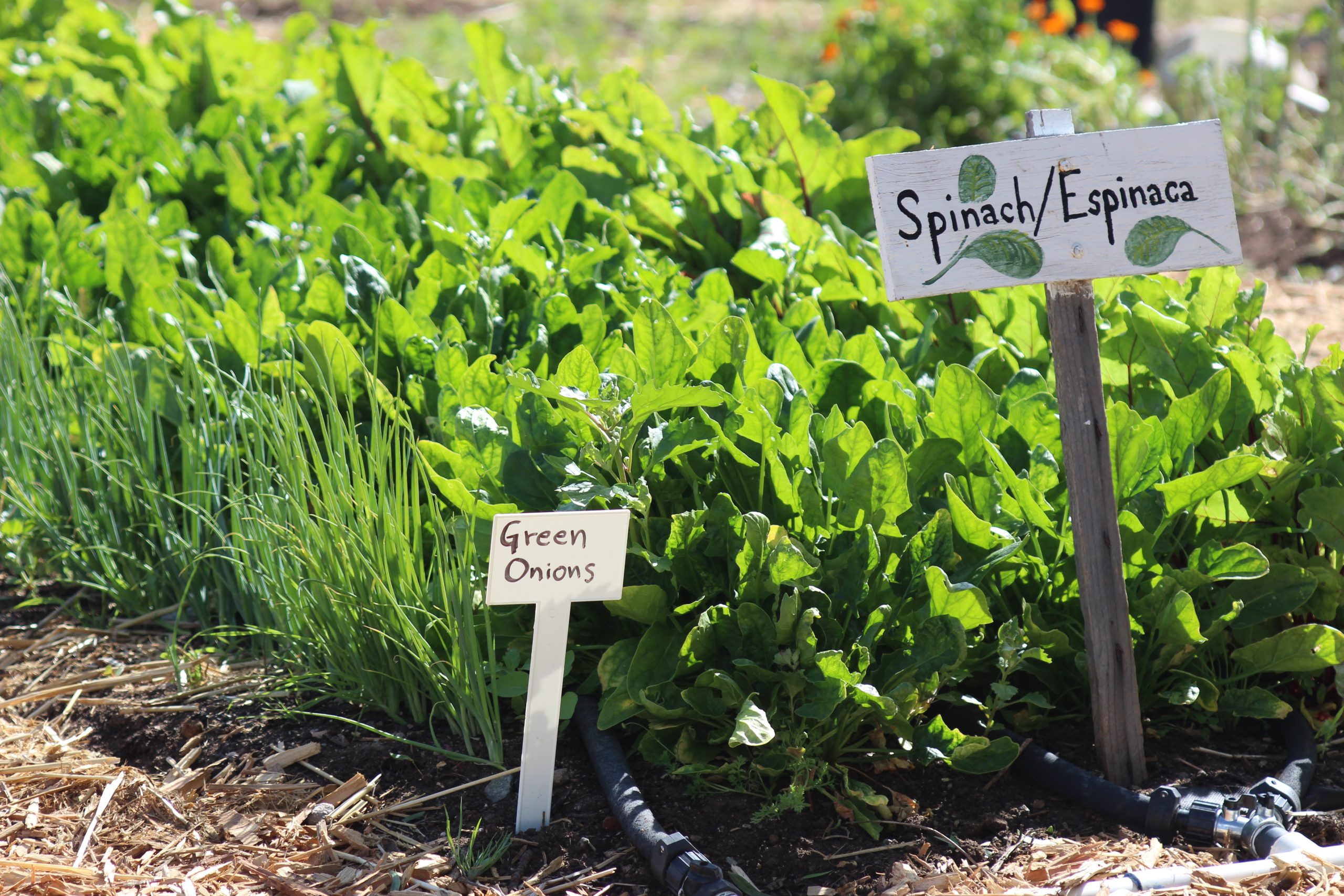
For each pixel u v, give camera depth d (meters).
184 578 3.04
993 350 2.93
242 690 2.88
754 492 2.77
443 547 2.74
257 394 2.92
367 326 3.07
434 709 2.74
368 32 4.39
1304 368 2.83
